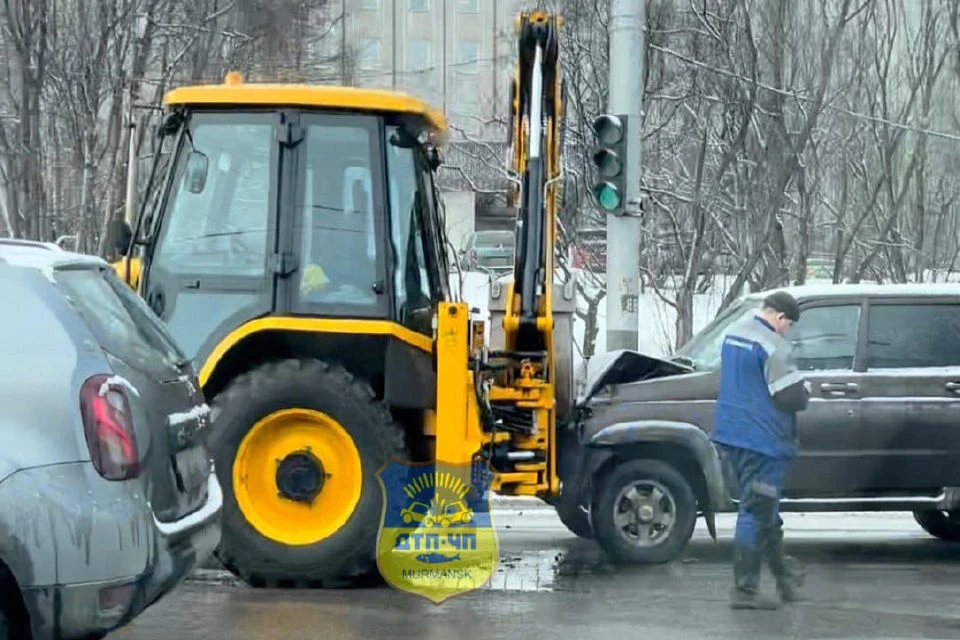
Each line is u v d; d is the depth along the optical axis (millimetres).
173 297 7727
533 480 7973
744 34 15008
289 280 7711
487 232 16109
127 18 15250
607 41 15438
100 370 4953
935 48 16672
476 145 17875
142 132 9758
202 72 16000
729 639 6492
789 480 8492
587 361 8891
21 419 4809
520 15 8508
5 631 4859
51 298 5004
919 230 17109
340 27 21234
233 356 7785
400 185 7918
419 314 7953
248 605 7156
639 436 8258
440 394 7668
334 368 7656
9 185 14961
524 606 7223
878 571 8477
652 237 16922
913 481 8555
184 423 5504
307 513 7578
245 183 7785
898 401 8516
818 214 17453
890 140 16297
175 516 5316
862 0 16094
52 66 14984
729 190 15898
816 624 6852
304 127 7789
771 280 15469
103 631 4867
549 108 8477
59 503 4742
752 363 7328
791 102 15500
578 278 15977
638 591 7672
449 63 31172
